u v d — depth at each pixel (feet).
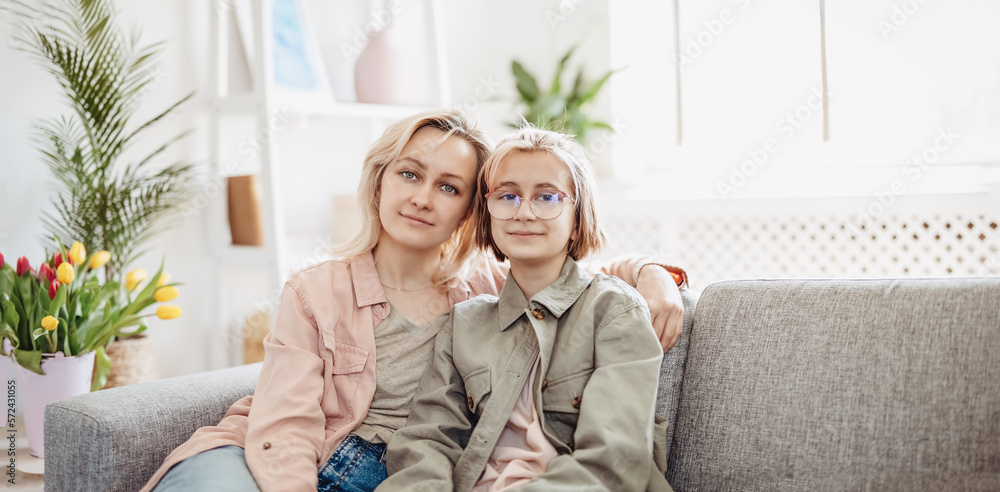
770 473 3.41
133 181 6.48
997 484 2.97
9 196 5.97
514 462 3.16
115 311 5.12
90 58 5.85
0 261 4.91
